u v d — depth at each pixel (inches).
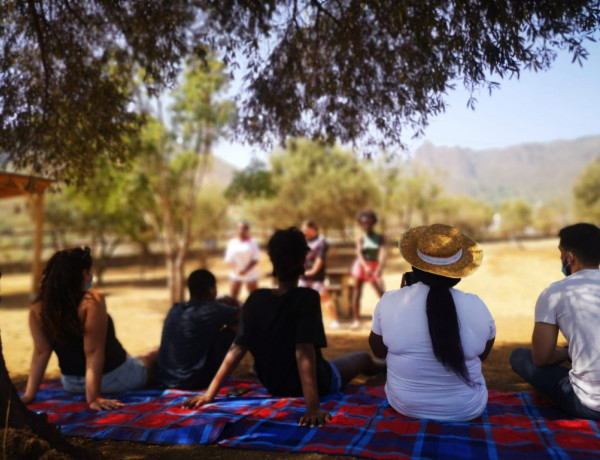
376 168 1258.0
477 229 2230.6
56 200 856.3
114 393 163.6
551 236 2165.4
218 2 177.6
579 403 120.3
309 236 334.0
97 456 109.0
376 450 107.7
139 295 690.8
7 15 174.2
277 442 115.3
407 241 125.4
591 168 1504.7
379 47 176.4
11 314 498.0
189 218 498.9
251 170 496.7
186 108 433.4
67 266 148.6
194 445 119.1
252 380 179.6
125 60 197.6
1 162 183.2
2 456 99.5
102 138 194.9
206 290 173.2
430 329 114.7
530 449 104.8
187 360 166.7
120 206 457.4
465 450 105.1
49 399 161.0
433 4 142.1
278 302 141.5
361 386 171.2
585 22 131.7
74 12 180.4
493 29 137.5
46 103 181.0
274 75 193.0
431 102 164.7
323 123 199.6
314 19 186.2
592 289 119.1
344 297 380.5
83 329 150.3
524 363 137.8
